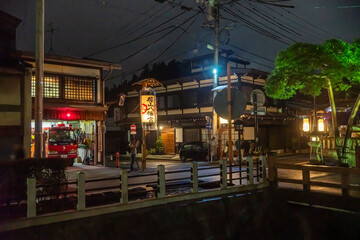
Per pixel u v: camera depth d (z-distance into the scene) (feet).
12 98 38.42
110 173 58.44
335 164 62.34
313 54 46.73
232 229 30.55
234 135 94.07
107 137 128.36
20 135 38.78
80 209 25.13
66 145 69.15
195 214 29.22
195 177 32.48
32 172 26.71
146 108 62.39
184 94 110.83
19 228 21.94
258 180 38.40
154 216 26.99
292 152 114.21
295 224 32.58
